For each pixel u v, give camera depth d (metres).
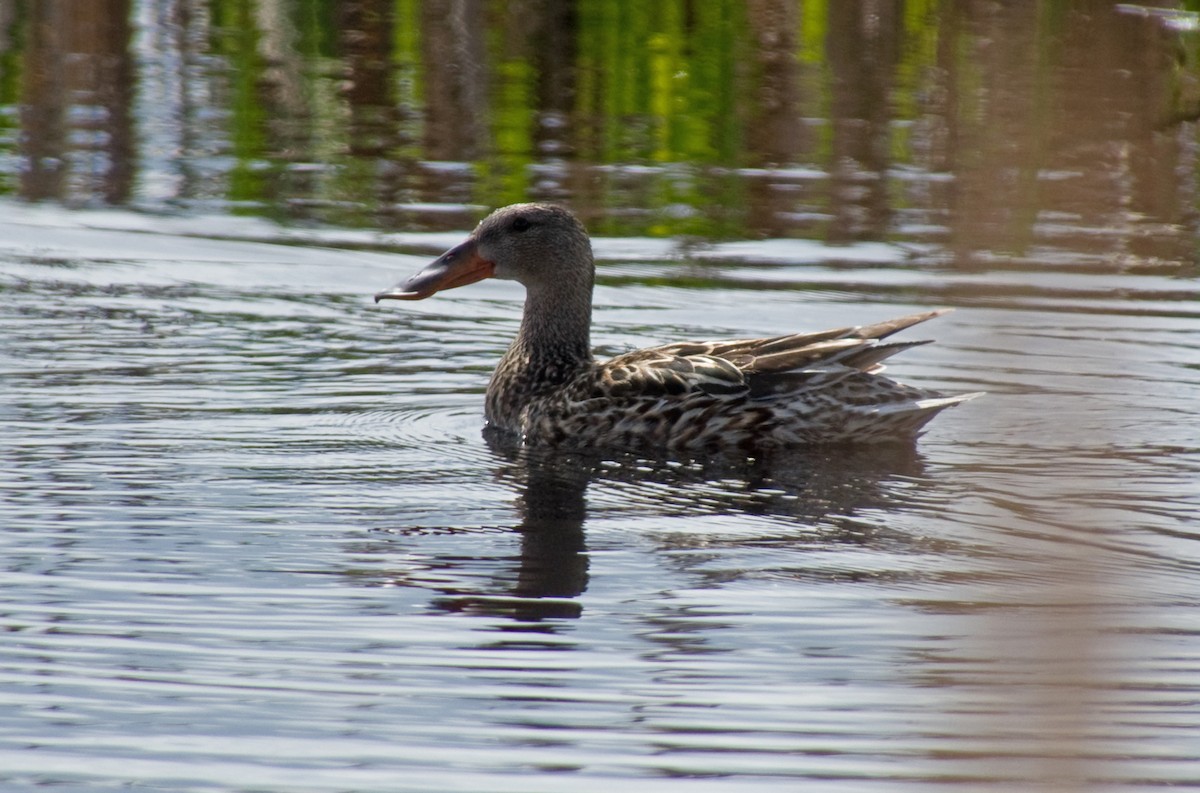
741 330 15.51
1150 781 7.11
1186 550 9.96
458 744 7.57
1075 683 6.06
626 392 12.58
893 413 12.19
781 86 24.98
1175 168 20.20
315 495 11.01
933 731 7.64
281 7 30.86
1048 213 19.31
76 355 14.52
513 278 13.62
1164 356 14.59
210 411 13.04
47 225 18.75
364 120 23.34
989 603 9.09
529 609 9.07
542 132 22.78
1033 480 11.44
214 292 16.81
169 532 10.21
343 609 9.05
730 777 7.25
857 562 9.81
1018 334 15.23
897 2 29.09
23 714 7.81
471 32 28.86
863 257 17.64
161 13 30.23
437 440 12.55
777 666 8.35
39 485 11.03
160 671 8.28
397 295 13.68
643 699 8.01
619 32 28.70
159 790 7.12
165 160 21.28
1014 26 25.16
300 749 7.50
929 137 22.02
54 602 9.08
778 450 12.32
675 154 21.77
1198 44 21.48
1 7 30.38
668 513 10.74
